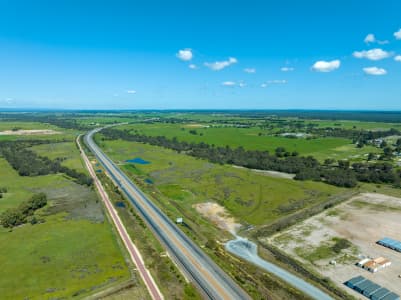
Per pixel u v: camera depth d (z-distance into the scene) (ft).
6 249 210.79
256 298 164.55
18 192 345.72
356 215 302.45
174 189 378.12
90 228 248.11
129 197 339.98
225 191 371.76
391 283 185.57
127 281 174.81
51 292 163.02
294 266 206.59
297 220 288.51
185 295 164.76
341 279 191.01
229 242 242.17
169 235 243.19
